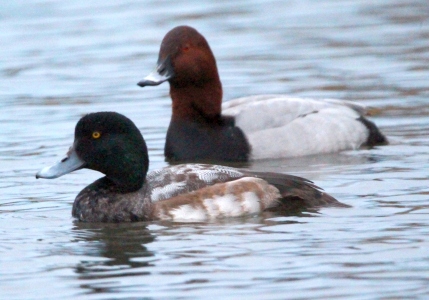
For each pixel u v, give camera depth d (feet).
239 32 76.43
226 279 26.40
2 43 73.67
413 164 41.19
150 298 25.12
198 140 44.39
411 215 32.50
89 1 89.04
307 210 33.71
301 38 73.77
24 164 42.83
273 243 29.66
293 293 25.22
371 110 50.93
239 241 30.04
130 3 87.86
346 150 45.47
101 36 75.15
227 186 33.47
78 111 53.62
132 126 33.76
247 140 44.06
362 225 31.42
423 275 26.23
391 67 62.80
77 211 33.81
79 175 41.22
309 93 56.44
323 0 89.25
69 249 29.84
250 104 45.55
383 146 45.78
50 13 84.23
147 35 75.00
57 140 47.16
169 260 28.25
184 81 44.83
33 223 33.27
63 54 69.82
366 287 25.49
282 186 34.22
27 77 63.36
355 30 76.02
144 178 33.91
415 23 77.61
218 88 45.09
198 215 33.04
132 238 30.86
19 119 52.08
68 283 26.53
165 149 45.09
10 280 26.96
